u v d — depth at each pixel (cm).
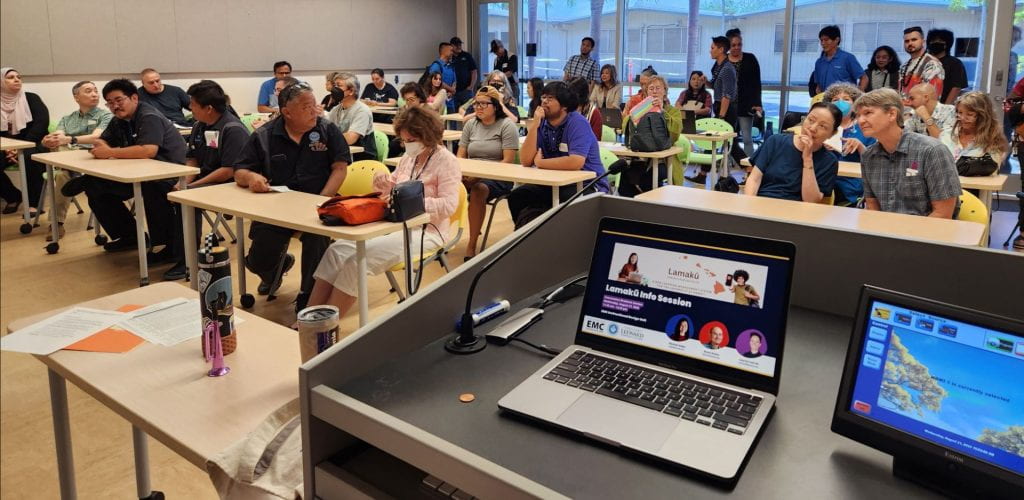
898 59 650
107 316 171
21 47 686
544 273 158
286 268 420
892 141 291
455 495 98
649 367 117
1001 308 122
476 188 453
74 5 720
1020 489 83
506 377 118
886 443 93
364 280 273
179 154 466
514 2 1009
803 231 144
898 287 134
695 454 92
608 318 125
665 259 122
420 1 1055
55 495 203
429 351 127
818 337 133
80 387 141
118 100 445
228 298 149
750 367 111
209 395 134
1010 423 86
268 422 124
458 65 990
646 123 502
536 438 99
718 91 754
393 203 228
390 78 1041
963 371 90
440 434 100
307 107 357
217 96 429
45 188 538
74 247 488
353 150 554
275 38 902
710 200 289
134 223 483
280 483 119
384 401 109
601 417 102
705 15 814
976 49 632
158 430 123
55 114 721
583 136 421
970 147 395
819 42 736
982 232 235
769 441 99
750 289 114
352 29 981
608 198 170
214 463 115
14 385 257
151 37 787
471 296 130
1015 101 484
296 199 333
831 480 90
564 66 964
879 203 303
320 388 107
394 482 104
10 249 480
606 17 902
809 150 327
